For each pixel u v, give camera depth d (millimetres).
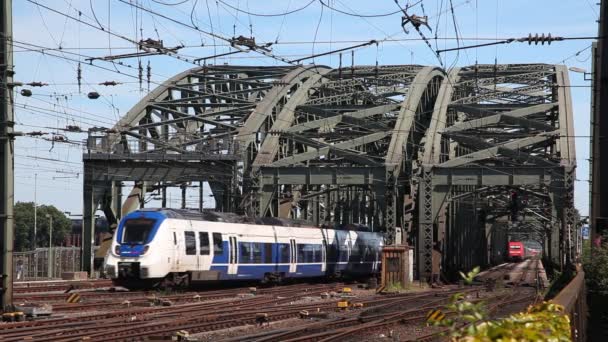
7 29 29859
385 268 57906
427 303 41656
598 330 25906
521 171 66562
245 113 79938
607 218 34875
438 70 84250
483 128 79875
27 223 152875
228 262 49188
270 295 45344
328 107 81375
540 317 8695
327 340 23844
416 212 75375
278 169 68938
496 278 78625
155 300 37219
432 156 69812
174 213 45500
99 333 23828
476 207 110500
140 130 77562
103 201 69000
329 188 82188
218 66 87375
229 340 22938
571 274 51375
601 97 35125
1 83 29906
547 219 104750
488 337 7742
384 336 26562
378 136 73312
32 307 30609
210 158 68375
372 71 86375
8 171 29984
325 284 61156
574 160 67625
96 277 67188
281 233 55875
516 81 84500
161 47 36938
